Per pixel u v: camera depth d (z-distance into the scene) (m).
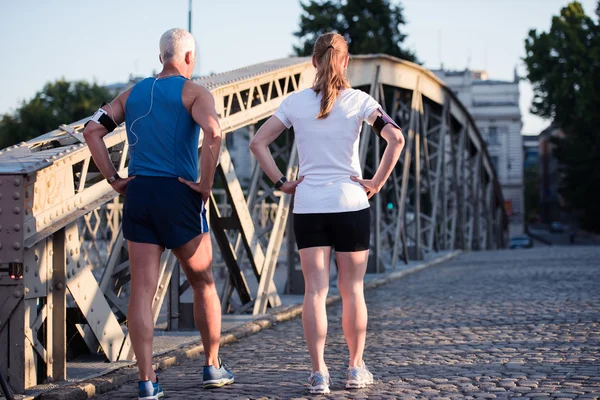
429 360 7.06
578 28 53.06
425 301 12.20
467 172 32.66
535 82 54.09
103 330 6.96
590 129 55.56
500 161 87.94
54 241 6.22
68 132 6.73
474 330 8.84
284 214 11.55
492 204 36.25
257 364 7.12
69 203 6.33
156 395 5.45
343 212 5.66
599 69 52.56
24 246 5.66
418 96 21.69
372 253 17.70
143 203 5.45
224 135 10.19
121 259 8.27
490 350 7.47
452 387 5.81
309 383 5.73
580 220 65.56
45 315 6.06
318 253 5.71
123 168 7.47
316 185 5.70
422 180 24.91
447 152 27.61
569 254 24.95
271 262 11.16
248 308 10.71
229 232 19.64
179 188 5.49
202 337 5.95
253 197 11.48
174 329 9.35
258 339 8.84
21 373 5.71
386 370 6.60
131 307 5.46
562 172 64.12
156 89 5.58
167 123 5.52
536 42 53.66
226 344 8.46
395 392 5.66
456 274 17.97
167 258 8.30
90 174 7.40
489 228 34.56
